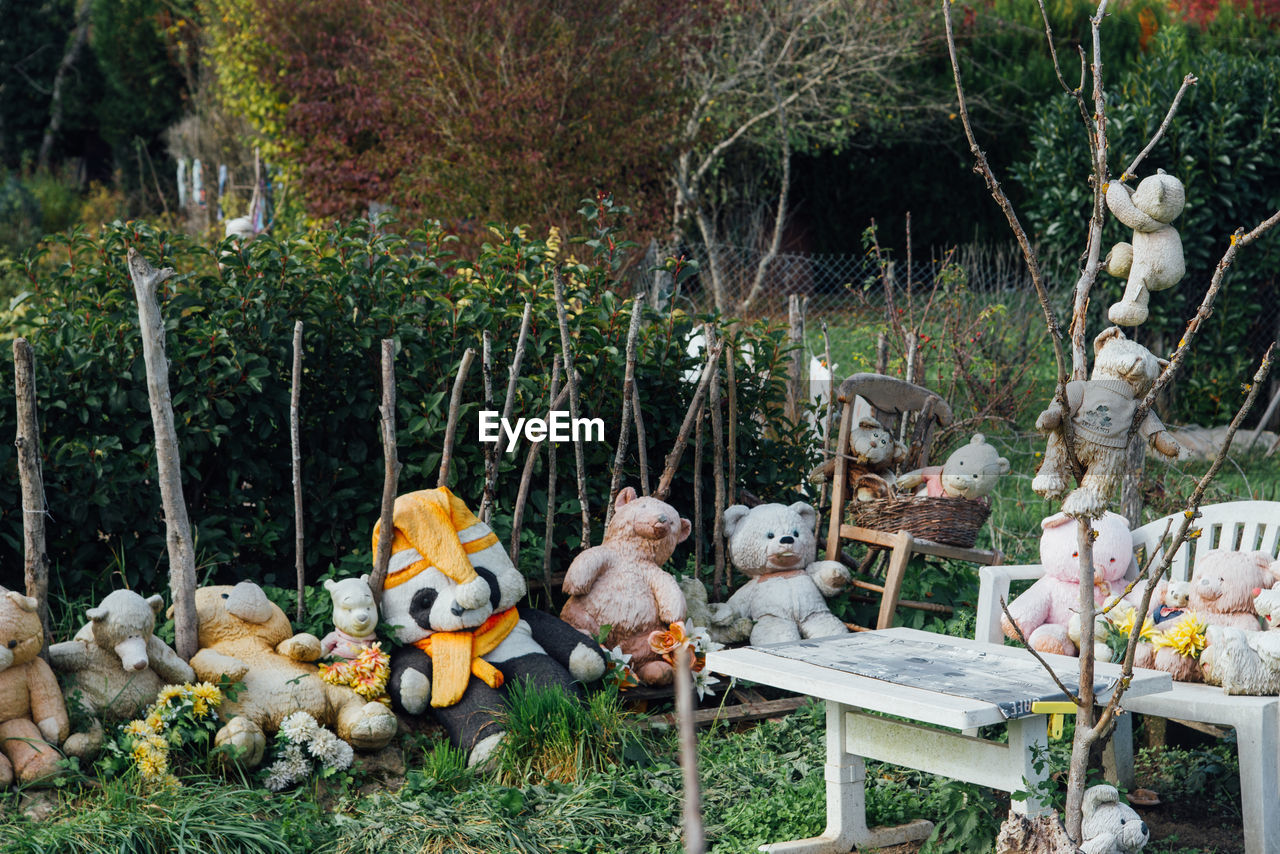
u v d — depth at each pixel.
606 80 10.91
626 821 3.83
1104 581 4.71
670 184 14.38
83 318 4.96
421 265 5.53
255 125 15.10
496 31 10.91
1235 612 4.25
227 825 3.53
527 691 4.26
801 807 3.90
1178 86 9.98
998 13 17.06
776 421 6.16
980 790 3.90
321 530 5.28
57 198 19.22
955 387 8.71
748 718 4.81
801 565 5.38
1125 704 4.02
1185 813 4.14
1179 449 4.04
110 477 4.70
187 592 4.17
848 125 15.80
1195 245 9.88
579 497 5.28
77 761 3.69
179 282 5.07
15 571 4.78
